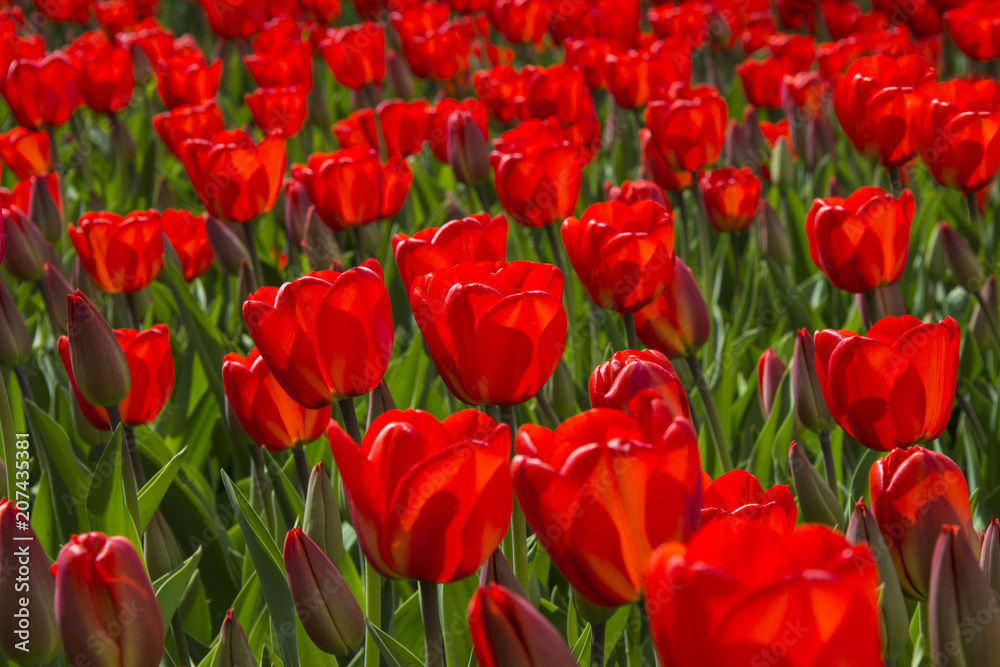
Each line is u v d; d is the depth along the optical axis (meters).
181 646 1.67
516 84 3.00
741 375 2.18
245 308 1.57
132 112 4.31
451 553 1.46
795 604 1.32
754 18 4.64
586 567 1.43
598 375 1.52
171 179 3.45
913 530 1.51
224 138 2.13
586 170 3.22
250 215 2.09
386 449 1.45
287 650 1.63
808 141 3.02
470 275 1.57
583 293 2.49
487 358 1.55
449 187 3.35
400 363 1.95
